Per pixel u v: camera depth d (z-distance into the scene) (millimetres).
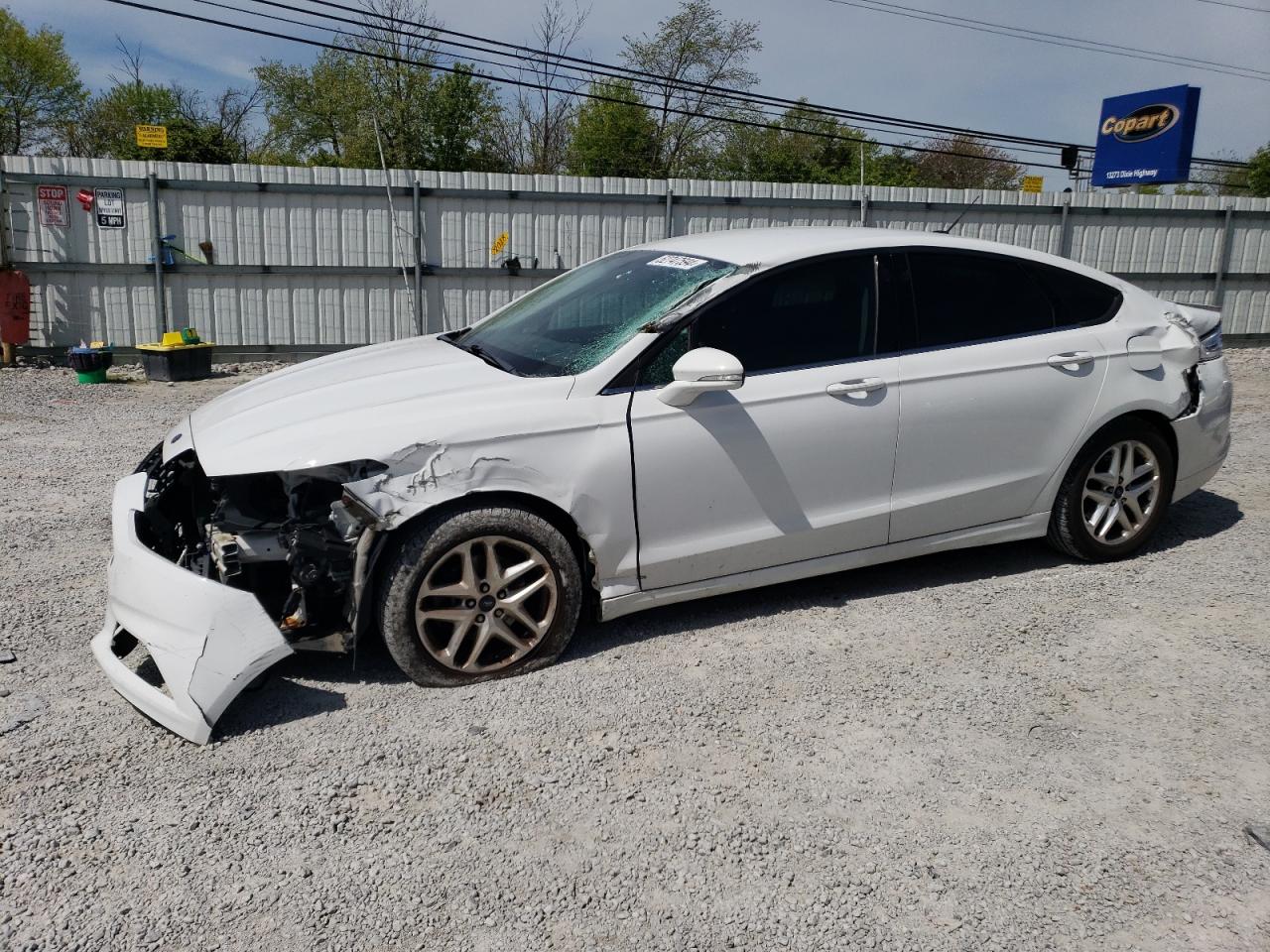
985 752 3275
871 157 37000
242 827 2861
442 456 3535
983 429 4438
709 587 4102
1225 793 3045
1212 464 5180
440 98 30547
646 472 3834
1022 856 2758
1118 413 4711
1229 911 2541
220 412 4004
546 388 3760
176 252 12633
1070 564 4945
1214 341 5145
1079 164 26891
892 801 3004
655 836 2838
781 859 2742
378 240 13266
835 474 4172
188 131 29844
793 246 4258
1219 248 16484
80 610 4410
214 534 3602
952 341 4414
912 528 4414
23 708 3516
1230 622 4262
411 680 3719
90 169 12219
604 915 2525
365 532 3453
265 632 3348
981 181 41531
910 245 4430
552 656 3848
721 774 3143
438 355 4391
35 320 12445
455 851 2770
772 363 4070
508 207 13594
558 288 4891
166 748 3273
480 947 2416
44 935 2434
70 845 2771
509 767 3168
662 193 14023
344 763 3184
